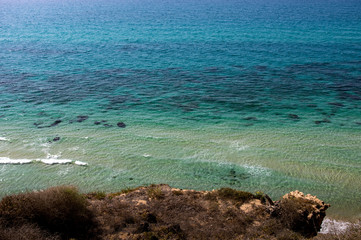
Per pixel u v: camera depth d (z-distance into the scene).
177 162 25.20
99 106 38.09
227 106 38.41
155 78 50.00
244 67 56.34
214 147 27.58
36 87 44.91
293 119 34.34
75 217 14.26
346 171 23.70
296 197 16.30
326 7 174.25
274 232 14.16
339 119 34.28
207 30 97.06
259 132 30.84
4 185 22.09
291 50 69.31
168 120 34.00
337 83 47.12
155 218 15.12
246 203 17.09
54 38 84.94
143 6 194.00
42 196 14.52
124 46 74.94
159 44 77.00
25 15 146.75
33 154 26.23
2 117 34.16
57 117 34.50
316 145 27.89
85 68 55.72
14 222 13.12
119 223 14.35
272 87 45.56
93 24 113.25
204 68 55.78
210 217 15.59
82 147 27.61
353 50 68.81
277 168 24.23
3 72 52.25
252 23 111.56
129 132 30.77
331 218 18.69
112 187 22.09
